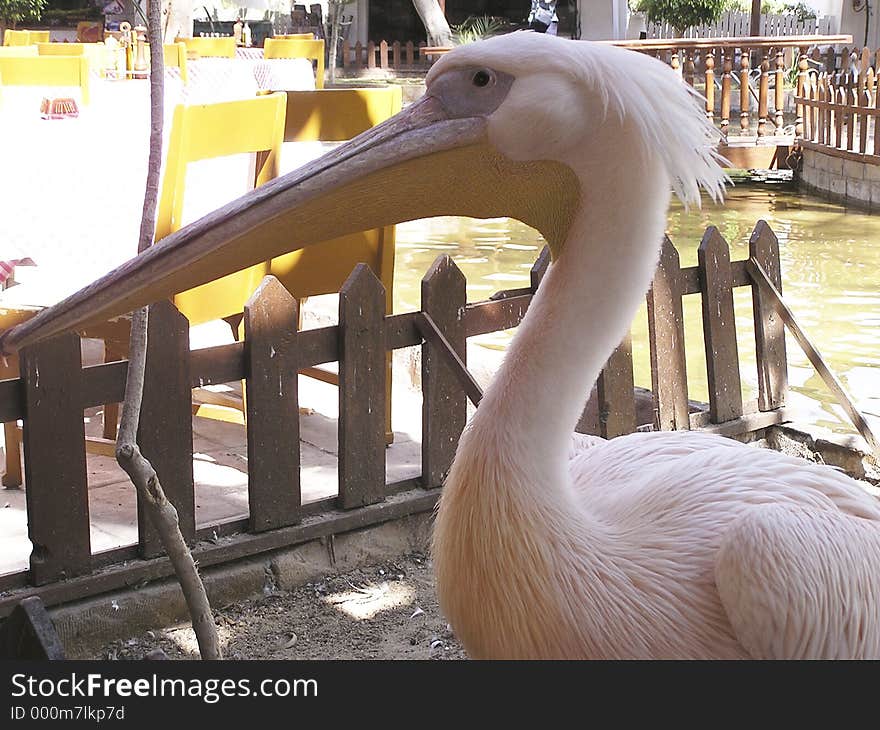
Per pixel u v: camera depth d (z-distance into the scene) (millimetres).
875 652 1938
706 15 20469
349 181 1783
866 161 11477
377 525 3455
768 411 4375
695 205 1957
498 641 1825
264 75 8203
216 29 23406
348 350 3295
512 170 1823
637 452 2266
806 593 1762
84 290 1750
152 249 1750
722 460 2098
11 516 3348
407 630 3080
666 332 4047
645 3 21172
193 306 3574
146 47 6969
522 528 1785
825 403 5113
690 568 1881
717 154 1850
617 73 1757
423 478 3564
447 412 3547
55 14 18906
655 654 1828
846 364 5738
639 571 1852
